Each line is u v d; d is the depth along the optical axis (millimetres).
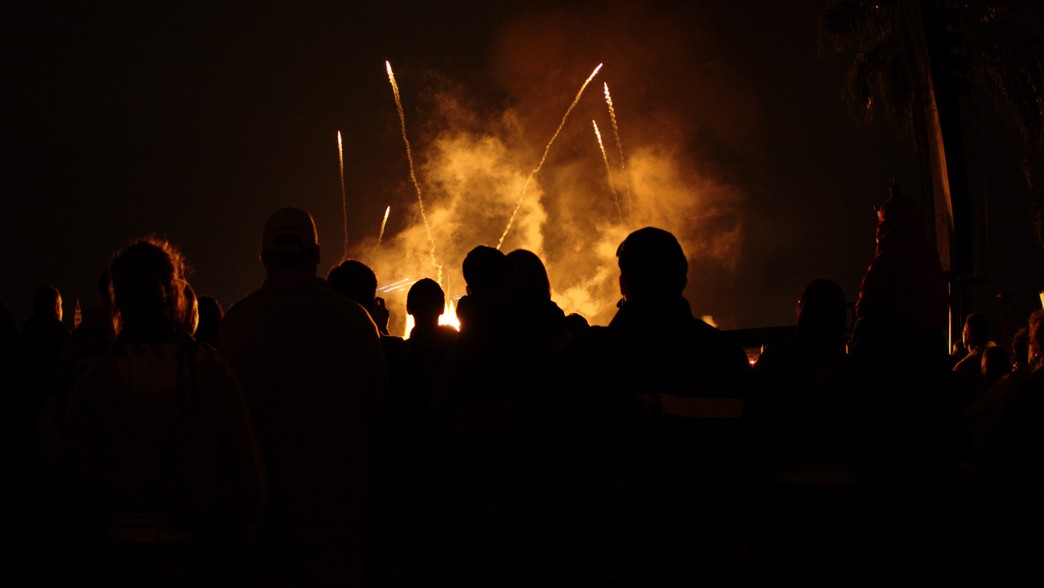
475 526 4086
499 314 4277
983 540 4848
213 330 5848
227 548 3510
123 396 3352
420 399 4953
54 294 6113
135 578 3291
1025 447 4859
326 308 4164
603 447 3576
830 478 4160
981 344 7305
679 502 3486
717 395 3533
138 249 3549
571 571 3689
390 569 4938
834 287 4484
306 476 4012
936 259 4555
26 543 4188
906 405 4137
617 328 3656
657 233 3750
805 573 4168
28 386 4359
